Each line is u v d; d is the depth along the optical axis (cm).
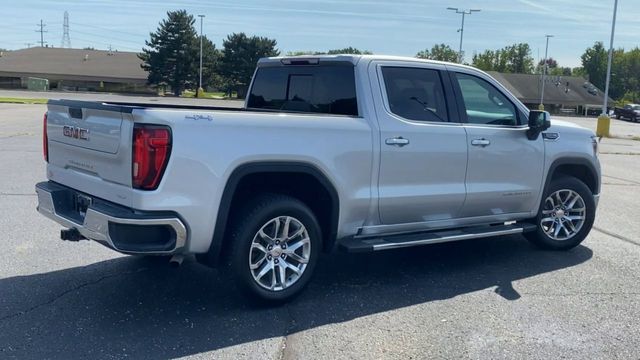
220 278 571
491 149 612
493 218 640
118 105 461
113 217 431
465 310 513
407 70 571
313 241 512
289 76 613
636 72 11762
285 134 486
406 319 490
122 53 8538
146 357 411
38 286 537
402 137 548
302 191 538
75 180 501
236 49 7938
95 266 596
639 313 514
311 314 495
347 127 519
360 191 532
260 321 477
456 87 601
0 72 7762
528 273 620
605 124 3184
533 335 464
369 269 622
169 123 434
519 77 8669
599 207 1004
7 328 449
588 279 604
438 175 577
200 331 454
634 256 691
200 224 450
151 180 430
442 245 724
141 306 499
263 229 488
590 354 434
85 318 471
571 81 8769
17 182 1030
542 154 657
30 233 705
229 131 459
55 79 7731
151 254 437
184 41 7581
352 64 548
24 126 2195
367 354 426
